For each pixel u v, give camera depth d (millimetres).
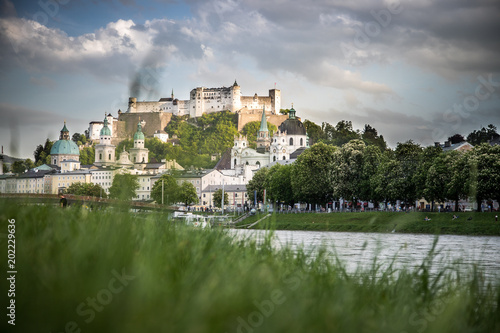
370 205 170250
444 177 121250
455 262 16812
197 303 7984
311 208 175875
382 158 143125
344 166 147875
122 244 10367
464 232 100500
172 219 17188
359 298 12844
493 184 110562
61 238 11039
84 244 10039
